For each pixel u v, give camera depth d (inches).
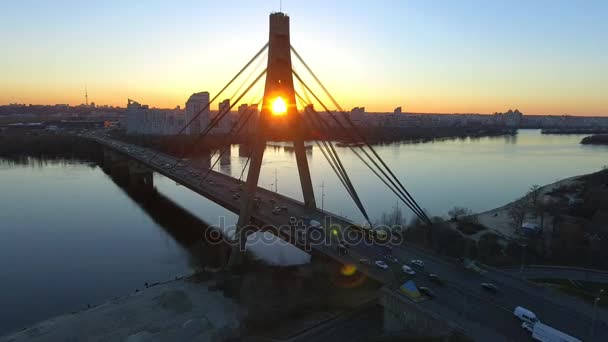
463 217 3112.7
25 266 2365.9
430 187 4458.7
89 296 1989.4
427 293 1338.6
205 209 3695.9
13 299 1956.2
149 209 3688.5
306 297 1688.0
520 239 2581.2
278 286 1830.7
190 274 2191.2
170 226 3152.1
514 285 1422.2
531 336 1110.4
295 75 2358.5
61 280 2176.4
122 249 2657.5
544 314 1226.6
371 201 3695.9
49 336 1565.0
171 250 2637.8
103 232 3009.4
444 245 2148.1
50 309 1857.8
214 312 1713.8
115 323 1652.3
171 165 4389.8
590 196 3363.7
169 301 1784.0
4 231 3006.9
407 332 1275.8
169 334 1525.6
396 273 1523.1
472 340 1088.8
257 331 1508.4
